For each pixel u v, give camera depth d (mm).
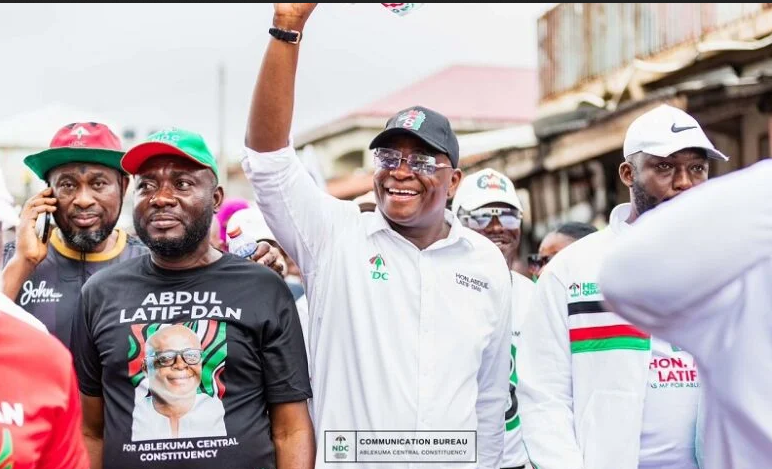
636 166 3297
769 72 7684
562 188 10469
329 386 3104
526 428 3395
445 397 3066
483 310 3215
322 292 3176
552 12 11922
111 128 3809
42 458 2045
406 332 3094
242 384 2988
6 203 2303
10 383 1990
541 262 5027
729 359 1765
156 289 3049
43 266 3752
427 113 3182
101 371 3041
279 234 3232
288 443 3055
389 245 3180
